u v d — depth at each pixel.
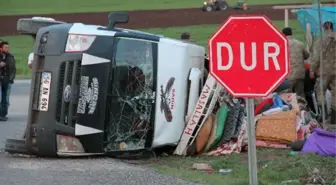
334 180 9.72
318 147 12.02
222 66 6.38
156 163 11.99
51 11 73.94
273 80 6.28
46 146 12.11
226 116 13.11
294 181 9.77
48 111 12.08
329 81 15.84
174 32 58.09
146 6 77.56
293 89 16.41
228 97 13.45
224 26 6.35
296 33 43.88
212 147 12.94
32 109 12.30
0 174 10.45
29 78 39.12
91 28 12.45
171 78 12.70
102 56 12.02
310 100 16.94
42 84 12.21
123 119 12.22
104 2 81.31
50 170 10.87
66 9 75.44
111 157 12.36
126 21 12.78
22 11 74.31
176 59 12.78
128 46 12.30
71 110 11.96
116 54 12.14
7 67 19.86
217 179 10.11
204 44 47.50
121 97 12.16
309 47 18.72
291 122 13.41
